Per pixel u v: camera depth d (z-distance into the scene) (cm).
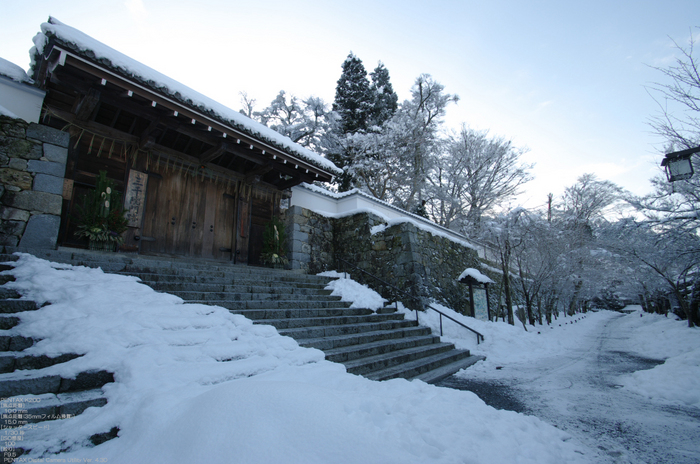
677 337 838
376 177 2009
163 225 745
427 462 190
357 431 199
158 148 752
